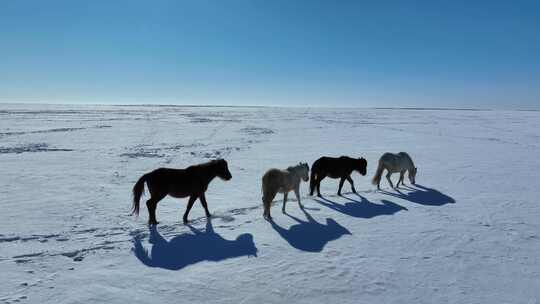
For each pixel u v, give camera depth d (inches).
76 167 597.9
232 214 331.6
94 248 245.6
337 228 287.6
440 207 352.8
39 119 1866.4
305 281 197.6
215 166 319.6
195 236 269.4
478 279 200.4
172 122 1793.8
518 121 2079.2
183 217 303.9
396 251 240.4
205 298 179.0
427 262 223.1
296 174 338.3
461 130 1444.4
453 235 271.7
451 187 449.1
